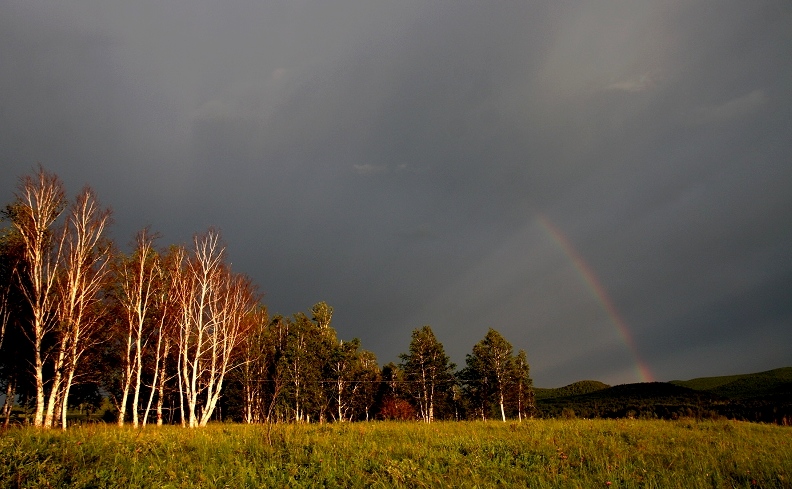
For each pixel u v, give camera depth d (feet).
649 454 47.70
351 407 186.91
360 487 35.65
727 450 50.39
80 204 89.40
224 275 119.14
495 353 188.03
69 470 37.58
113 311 109.09
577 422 85.87
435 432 63.21
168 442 49.03
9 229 94.07
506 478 38.42
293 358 152.66
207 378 134.00
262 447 47.34
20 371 100.58
